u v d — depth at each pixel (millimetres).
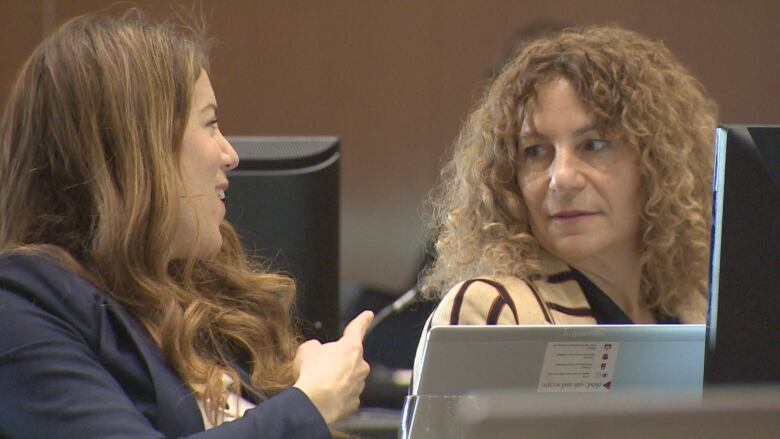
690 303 7586
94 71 5898
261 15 18438
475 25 18766
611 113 7082
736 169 5211
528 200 7129
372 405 10727
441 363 5215
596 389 5453
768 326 5246
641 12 18750
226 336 6398
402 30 18719
